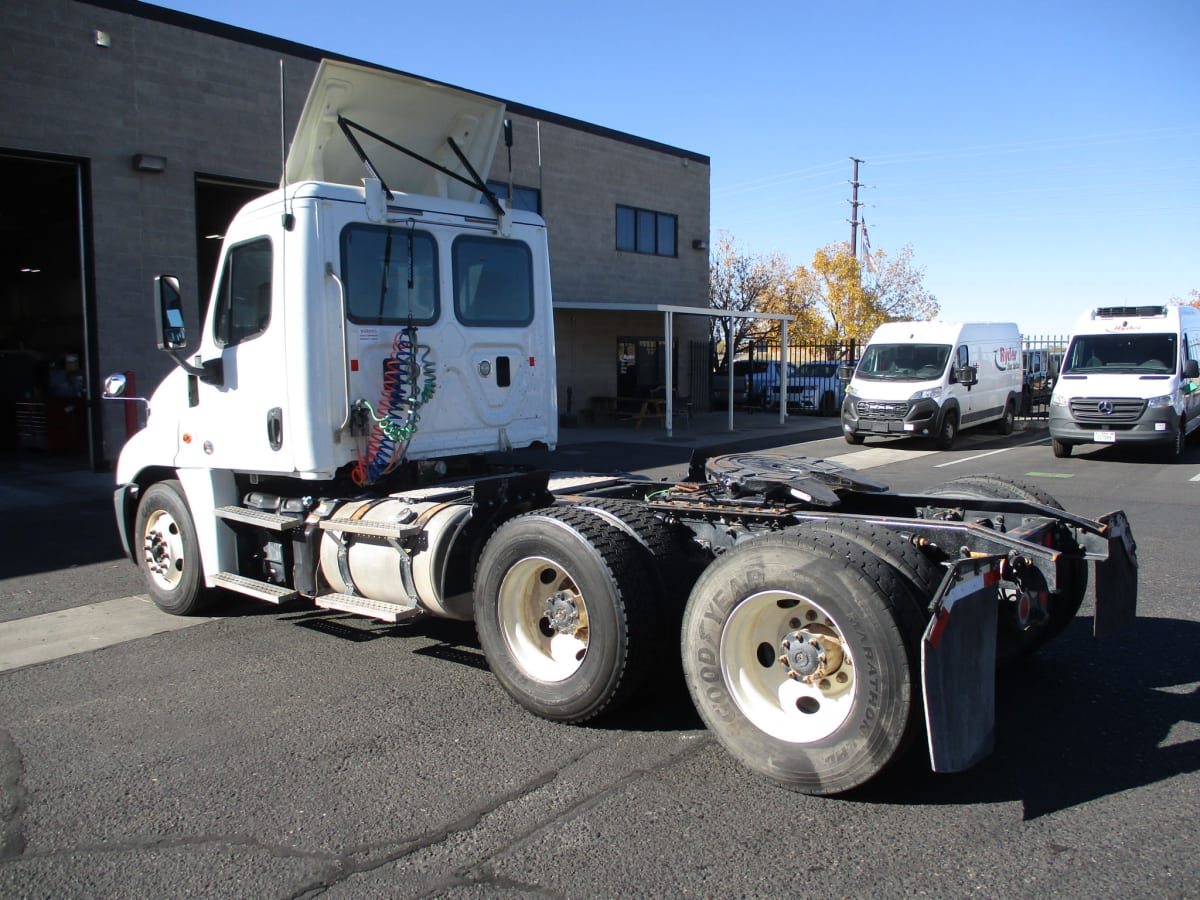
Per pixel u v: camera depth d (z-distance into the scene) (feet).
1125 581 14.38
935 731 10.79
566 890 10.01
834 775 11.55
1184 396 50.21
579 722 14.34
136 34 46.19
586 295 75.56
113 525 32.48
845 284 130.41
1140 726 14.05
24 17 42.63
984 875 10.09
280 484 19.42
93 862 10.78
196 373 19.08
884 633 11.11
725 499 15.33
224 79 49.57
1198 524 30.81
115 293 46.16
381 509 16.90
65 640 19.49
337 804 12.07
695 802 11.92
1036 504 15.30
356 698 15.85
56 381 52.13
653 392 76.89
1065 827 11.09
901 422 56.70
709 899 9.77
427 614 17.10
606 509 15.05
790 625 12.69
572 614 14.58
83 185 45.16
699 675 12.92
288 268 17.08
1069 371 52.31
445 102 19.77
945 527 13.01
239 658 18.10
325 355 17.11
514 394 20.08
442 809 11.89
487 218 19.52
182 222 48.34
